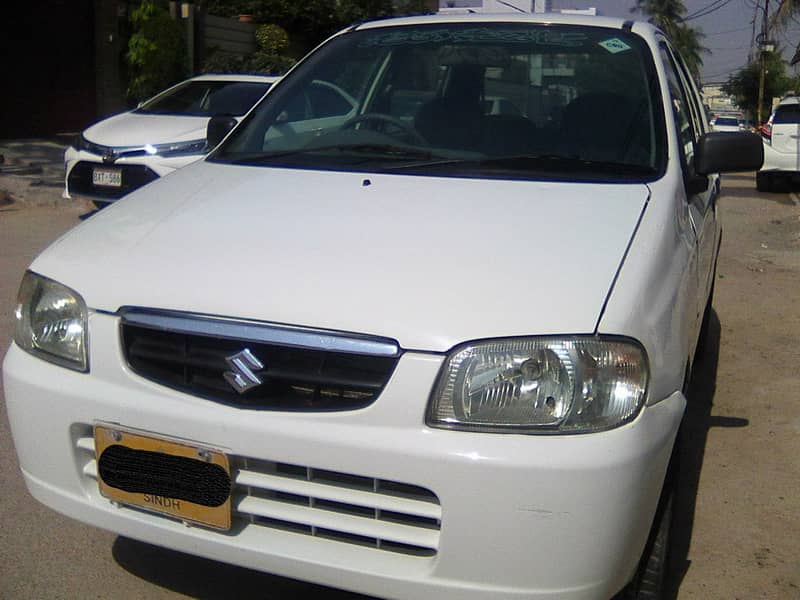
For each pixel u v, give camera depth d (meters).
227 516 2.38
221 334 2.35
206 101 9.80
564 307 2.28
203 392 2.39
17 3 14.52
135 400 2.44
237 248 2.59
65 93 15.48
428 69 3.77
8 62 14.57
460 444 2.17
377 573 2.29
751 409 4.76
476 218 2.71
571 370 2.21
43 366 2.60
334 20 20.50
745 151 3.33
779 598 3.06
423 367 2.21
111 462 2.50
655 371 2.34
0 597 2.88
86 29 15.60
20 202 10.05
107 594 2.95
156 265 2.56
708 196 4.08
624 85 3.52
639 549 2.35
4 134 14.70
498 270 2.40
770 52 43.19
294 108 3.82
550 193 2.94
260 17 19.66
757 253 9.34
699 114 4.60
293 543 2.37
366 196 2.93
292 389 2.34
